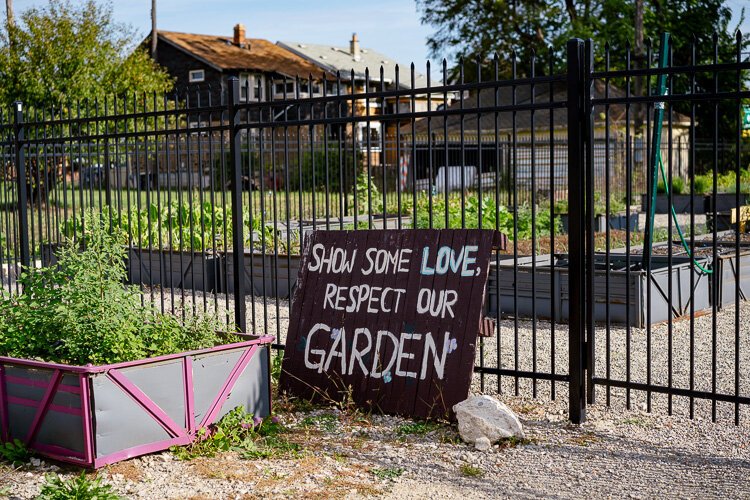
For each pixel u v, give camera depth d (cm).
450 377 520
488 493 413
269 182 2356
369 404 547
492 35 4288
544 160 2769
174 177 2191
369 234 580
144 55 2397
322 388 569
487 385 610
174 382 474
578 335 512
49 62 2195
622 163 2534
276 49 4988
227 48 4584
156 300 995
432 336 534
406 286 554
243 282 640
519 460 456
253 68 4312
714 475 425
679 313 852
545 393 582
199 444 482
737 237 471
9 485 432
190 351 488
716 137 463
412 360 537
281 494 414
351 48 5506
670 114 483
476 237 538
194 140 1925
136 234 1134
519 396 574
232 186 636
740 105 453
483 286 525
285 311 933
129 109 1734
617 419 521
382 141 568
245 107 625
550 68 508
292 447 487
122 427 451
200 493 416
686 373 637
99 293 518
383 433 509
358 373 556
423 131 3253
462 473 439
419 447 482
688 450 462
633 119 3297
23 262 826
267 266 1038
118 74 2289
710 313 886
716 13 4044
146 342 528
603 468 441
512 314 886
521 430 487
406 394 535
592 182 505
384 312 557
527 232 1456
